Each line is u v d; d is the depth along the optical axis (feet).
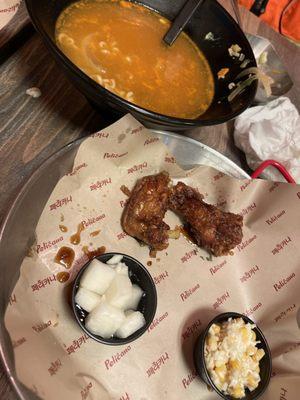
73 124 0.87
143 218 0.75
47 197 0.71
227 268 0.81
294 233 0.82
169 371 0.68
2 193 0.73
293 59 1.38
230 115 0.76
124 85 0.86
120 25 0.96
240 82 0.89
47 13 0.81
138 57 0.92
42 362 0.57
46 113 0.85
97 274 0.66
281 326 0.76
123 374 0.65
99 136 0.75
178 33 0.96
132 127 0.76
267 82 0.91
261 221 0.84
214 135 1.01
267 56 1.19
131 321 0.66
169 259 0.78
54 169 0.72
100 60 0.88
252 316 0.79
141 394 0.64
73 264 0.70
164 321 0.72
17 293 0.61
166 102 0.87
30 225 0.68
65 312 0.66
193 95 0.92
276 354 0.74
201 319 0.74
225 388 0.67
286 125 0.99
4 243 0.63
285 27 1.90
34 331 0.61
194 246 0.81
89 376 0.62
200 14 0.98
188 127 0.72
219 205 0.86
